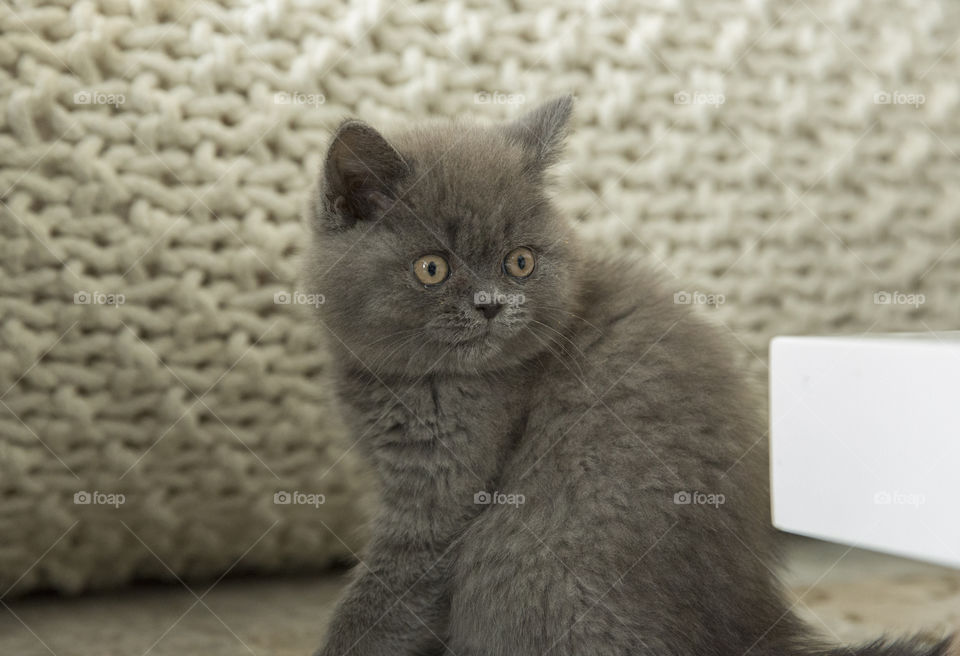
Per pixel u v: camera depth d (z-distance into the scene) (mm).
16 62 1267
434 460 1117
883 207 1556
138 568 1447
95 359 1319
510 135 1189
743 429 1132
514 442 1135
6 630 1275
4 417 1288
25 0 1278
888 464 790
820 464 847
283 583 1481
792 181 1542
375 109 1421
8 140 1267
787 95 1532
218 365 1365
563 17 1492
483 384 1134
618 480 1064
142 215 1316
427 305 1086
